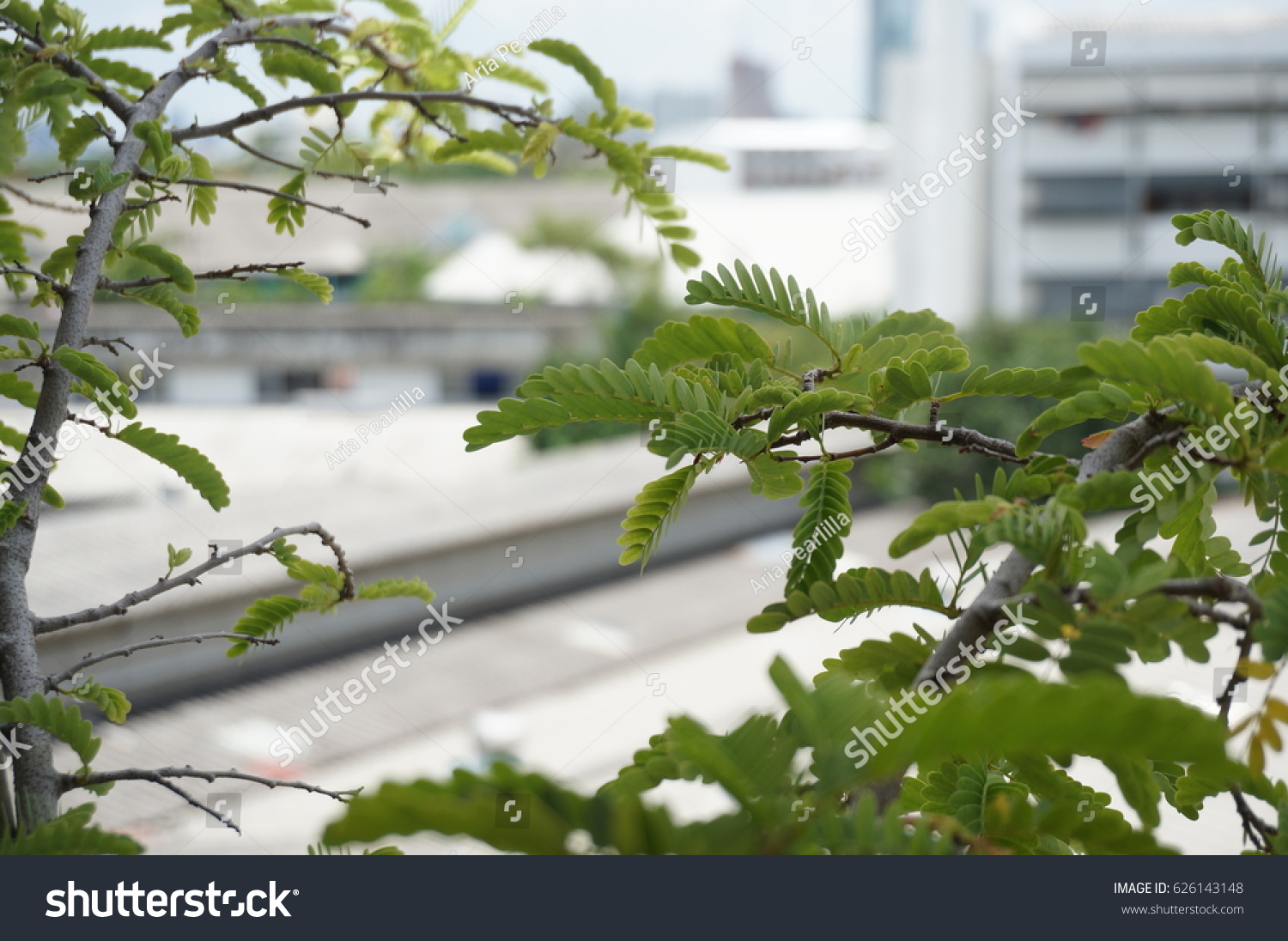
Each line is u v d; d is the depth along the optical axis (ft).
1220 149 42.93
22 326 2.97
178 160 3.48
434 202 53.11
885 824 1.52
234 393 40.19
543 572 26.03
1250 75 42.34
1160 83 43.19
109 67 4.24
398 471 31.37
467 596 24.25
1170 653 1.77
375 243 50.21
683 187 48.47
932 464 26.66
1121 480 2.01
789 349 3.27
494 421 2.53
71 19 3.92
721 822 1.43
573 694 20.88
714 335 3.09
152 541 19.70
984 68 46.52
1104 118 43.98
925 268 45.09
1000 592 1.84
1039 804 1.88
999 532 1.86
